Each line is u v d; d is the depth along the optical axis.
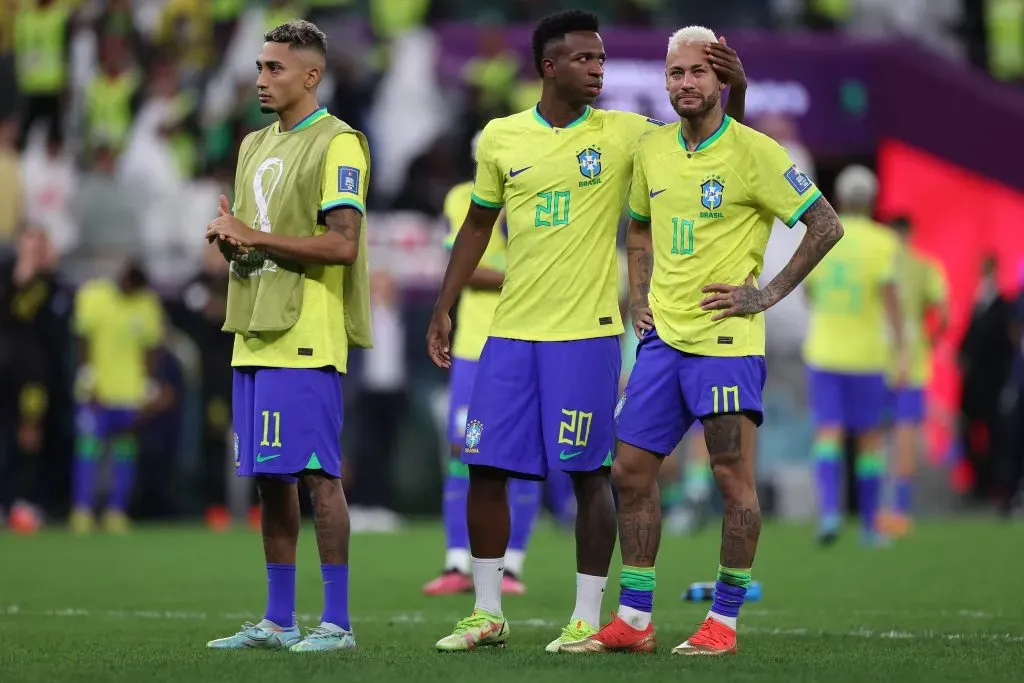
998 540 45.47
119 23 60.91
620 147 20.53
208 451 53.34
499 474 20.80
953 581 33.06
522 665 18.28
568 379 20.25
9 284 51.31
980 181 61.19
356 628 24.27
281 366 20.31
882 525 48.12
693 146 20.03
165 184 57.56
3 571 35.59
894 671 17.91
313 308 20.44
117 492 51.25
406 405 53.47
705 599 28.66
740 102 20.38
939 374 60.72
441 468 56.12
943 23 69.81
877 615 26.39
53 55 60.09
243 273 20.61
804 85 60.22
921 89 60.75
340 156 20.62
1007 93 61.41
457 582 30.48
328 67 58.03
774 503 57.03
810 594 30.33
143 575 34.75
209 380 53.03
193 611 27.27
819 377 43.06
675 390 20.00
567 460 20.23
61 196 56.56
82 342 50.53
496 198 20.97
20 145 59.09
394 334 53.03
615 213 20.58
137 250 56.38
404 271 55.56
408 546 43.72
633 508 20.03
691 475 49.09
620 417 20.25
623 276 44.41
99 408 50.53
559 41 20.28
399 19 61.09
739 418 19.77
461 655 19.45
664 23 65.94
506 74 58.44
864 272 42.56
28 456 51.69
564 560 39.31
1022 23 70.12
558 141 20.41
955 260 61.25
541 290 20.39
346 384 52.31
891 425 49.78
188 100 59.75
